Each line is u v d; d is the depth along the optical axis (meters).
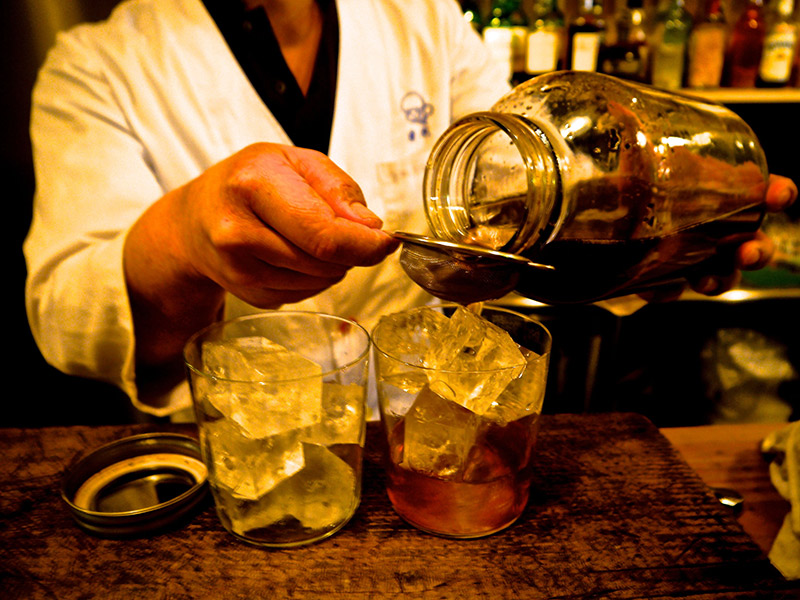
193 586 0.53
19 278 1.64
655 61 1.49
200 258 0.64
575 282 0.62
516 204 0.61
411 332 0.58
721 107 0.70
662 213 0.58
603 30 1.55
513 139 0.53
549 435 0.76
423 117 1.11
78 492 0.62
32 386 1.69
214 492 0.58
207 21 0.98
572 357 1.48
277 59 0.99
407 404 0.55
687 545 0.57
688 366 1.58
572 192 0.55
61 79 0.97
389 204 1.09
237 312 1.03
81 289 0.78
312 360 0.64
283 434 0.53
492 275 0.53
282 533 0.57
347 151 1.06
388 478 0.62
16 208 1.60
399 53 1.09
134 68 0.97
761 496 0.74
